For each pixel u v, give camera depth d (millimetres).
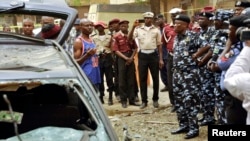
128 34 8125
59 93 3057
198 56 5410
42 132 2463
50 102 3068
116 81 8688
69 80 2588
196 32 5551
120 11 15562
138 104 8273
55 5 3439
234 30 3996
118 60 8078
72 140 2389
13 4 3285
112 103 8523
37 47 3139
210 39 5340
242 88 3260
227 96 3832
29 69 2635
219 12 5238
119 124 6805
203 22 5480
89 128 2537
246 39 3363
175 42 5715
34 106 3039
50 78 2564
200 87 5715
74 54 5945
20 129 2891
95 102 2578
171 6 18844
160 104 8164
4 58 2852
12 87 2510
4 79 2488
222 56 4215
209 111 6059
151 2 12898
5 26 7629
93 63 6129
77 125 2707
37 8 3332
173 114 7316
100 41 8430
